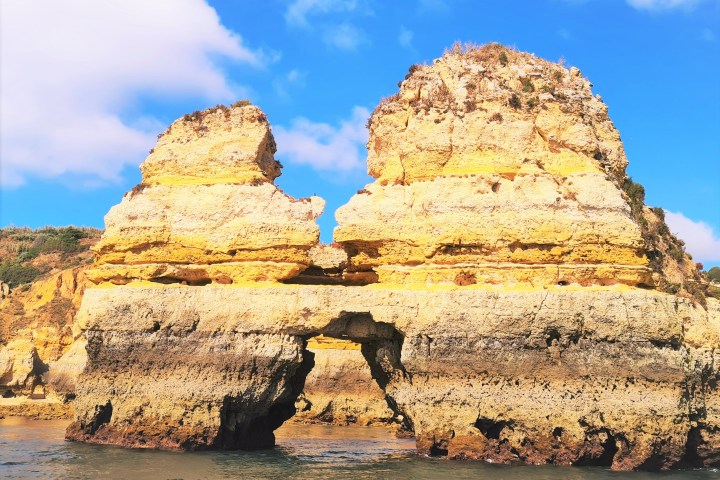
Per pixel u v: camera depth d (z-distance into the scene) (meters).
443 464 29.73
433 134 33.94
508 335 30.78
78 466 29.14
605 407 29.84
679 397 29.81
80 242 103.44
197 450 32.44
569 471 28.69
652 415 29.45
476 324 31.05
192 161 36.16
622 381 30.05
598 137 36.16
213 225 34.91
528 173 32.94
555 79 36.91
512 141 33.53
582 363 30.41
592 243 31.89
